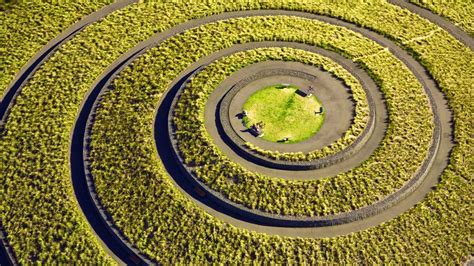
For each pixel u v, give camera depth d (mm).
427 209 44719
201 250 42219
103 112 49906
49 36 57094
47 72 53312
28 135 48969
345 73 53156
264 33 56688
